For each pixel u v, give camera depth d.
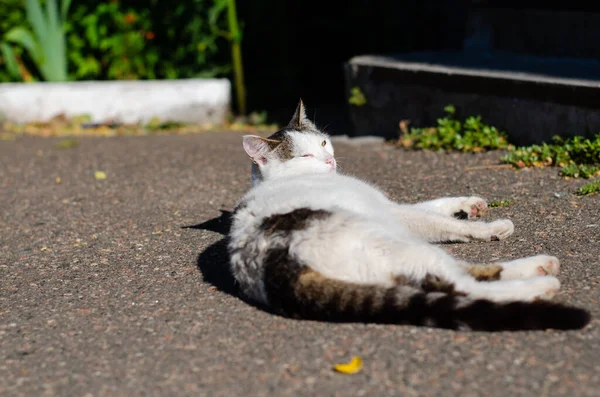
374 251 3.41
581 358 3.02
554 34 8.07
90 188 6.91
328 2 11.28
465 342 3.21
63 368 3.29
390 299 3.25
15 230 5.73
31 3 10.27
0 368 3.33
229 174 7.04
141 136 9.57
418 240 3.57
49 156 8.38
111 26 10.84
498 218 4.91
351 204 3.84
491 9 8.64
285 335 3.41
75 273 4.60
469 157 6.59
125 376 3.18
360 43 11.06
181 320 3.71
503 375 2.94
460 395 2.83
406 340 3.26
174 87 10.41
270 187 4.14
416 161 6.74
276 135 4.77
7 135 9.73
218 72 11.11
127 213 5.97
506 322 3.18
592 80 6.16
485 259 4.19
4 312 4.01
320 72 11.47
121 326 3.70
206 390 3.01
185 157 7.92
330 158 4.74
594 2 7.65
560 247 4.28
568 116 6.18
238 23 10.77
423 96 7.48
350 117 8.41
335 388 2.94
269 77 11.36
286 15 11.24
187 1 10.44
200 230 5.32
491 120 6.88
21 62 10.86
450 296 3.23
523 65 7.37
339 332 3.39
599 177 5.48
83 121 10.23
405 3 10.68
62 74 10.61
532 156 6.06
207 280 4.26
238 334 3.47
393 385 2.93
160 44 10.94
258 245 3.61
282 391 2.95
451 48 10.41
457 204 4.75
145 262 4.69
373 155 7.19
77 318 3.85
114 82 10.50
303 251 3.46
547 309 3.17
